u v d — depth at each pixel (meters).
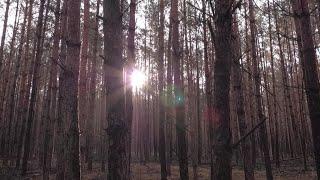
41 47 17.36
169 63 14.98
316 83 5.92
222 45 3.59
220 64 3.59
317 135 5.73
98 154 30.61
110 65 4.80
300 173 18.09
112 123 4.68
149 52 29.36
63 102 7.26
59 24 14.16
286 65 28.14
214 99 3.60
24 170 15.64
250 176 7.53
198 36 19.31
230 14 3.59
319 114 5.78
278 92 32.38
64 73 7.29
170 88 14.76
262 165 24.30
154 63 32.12
